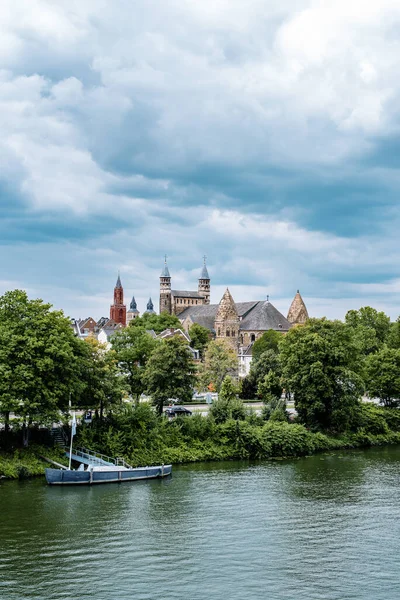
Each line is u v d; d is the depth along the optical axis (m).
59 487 83.75
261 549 61.53
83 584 53.03
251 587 52.88
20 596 50.91
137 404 105.50
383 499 79.50
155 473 90.62
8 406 87.06
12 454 90.56
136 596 51.00
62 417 90.88
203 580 54.06
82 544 62.19
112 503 76.62
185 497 79.88
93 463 91.25
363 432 124.81
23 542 62.62
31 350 89.19
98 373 99.81
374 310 199.00
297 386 124.12
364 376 138.62
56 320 94.06
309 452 113.69
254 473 94.88
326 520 70.62
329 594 51.59
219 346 169.25
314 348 125.12
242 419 114.81
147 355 136.00
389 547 62.16
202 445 106.19
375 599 50.84
